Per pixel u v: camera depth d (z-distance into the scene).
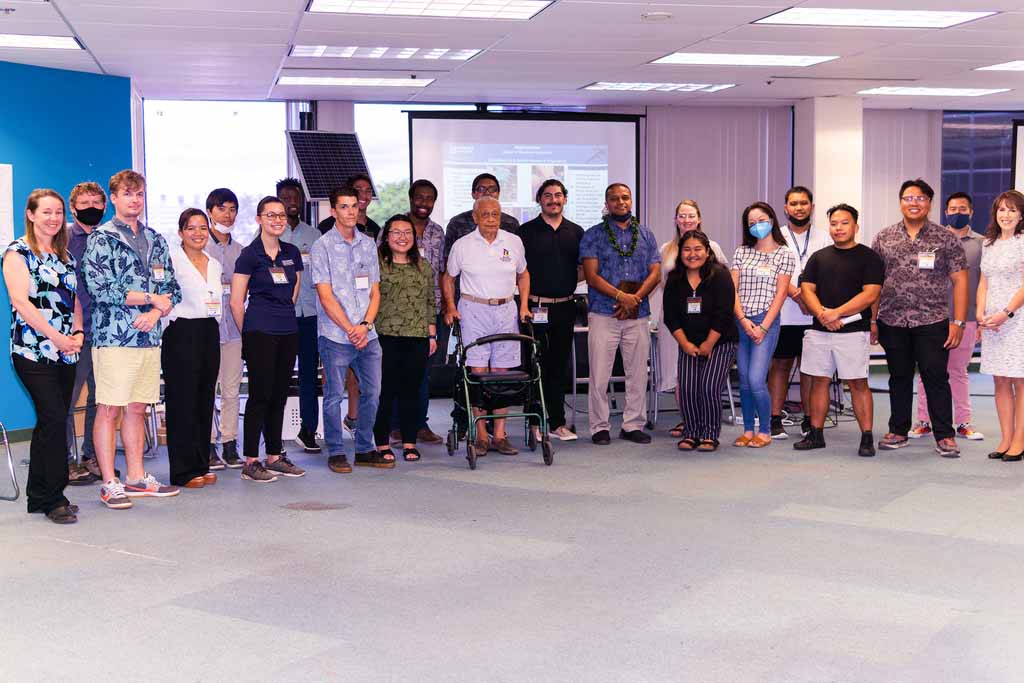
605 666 3.15
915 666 3.16
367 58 8.14
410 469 6.32
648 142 11.30
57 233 5.02
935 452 6.71
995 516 5.00
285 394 6.12
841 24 7.08
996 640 3.37
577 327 9.05
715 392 6.84
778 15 6.79
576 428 8.03
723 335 6.78
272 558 4.36
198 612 3.67
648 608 3.69
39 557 4.41
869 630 3.46
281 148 10.59
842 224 6.58
